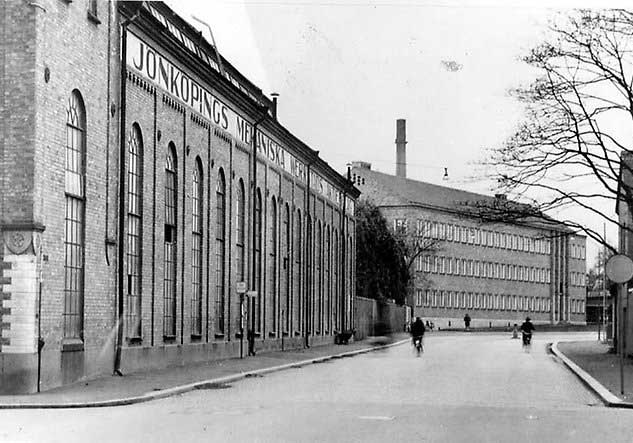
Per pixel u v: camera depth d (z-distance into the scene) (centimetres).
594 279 17812
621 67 3384
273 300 5044
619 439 1516
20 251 2256
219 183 4016
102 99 2728
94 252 2683
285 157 5256
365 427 1611
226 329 4100
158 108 3198
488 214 3425
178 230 3416
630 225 4969
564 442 1460
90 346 2652
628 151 3469
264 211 4778
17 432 1510
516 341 7606
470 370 3584
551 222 3469
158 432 1509
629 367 3678
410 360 4416
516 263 14050
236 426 1602
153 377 2784
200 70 3616
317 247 6209
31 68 2269
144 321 3081
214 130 3875
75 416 1784
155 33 3106
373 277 8906
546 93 3347
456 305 12669
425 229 11869
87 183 2633
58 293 2422
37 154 2278
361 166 12356
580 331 12019
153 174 3164
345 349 5503
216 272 3997
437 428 1614
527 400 2291
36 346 2270
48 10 2341
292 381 2883
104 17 2731
